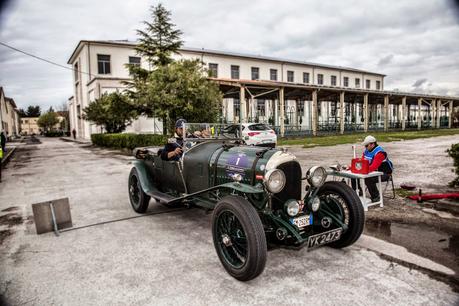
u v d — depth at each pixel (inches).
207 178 159.3
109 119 864.3
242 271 113.8
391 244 146.9
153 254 143.9
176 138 185.9
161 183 206.2
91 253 146.5
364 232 162.9
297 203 127.3
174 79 550.9
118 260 138.2
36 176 386.3
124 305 103.1
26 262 138.2
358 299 103.1
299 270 124.7
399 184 262.2
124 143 680.4
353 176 187.6
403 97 1284.4
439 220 177.8
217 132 193.2
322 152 504.7
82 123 1435.8
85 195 272.4
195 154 170.7
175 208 226.2
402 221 177.6
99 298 107.7
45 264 135.7
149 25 701.9
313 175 132.2
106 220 198.1
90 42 1049.5
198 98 559.5
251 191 119.6
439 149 524.7
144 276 122.8
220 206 123.5
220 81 738.2
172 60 693.3
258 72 1376.7
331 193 146.3
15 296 110.2
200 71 607.8
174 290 111.9
